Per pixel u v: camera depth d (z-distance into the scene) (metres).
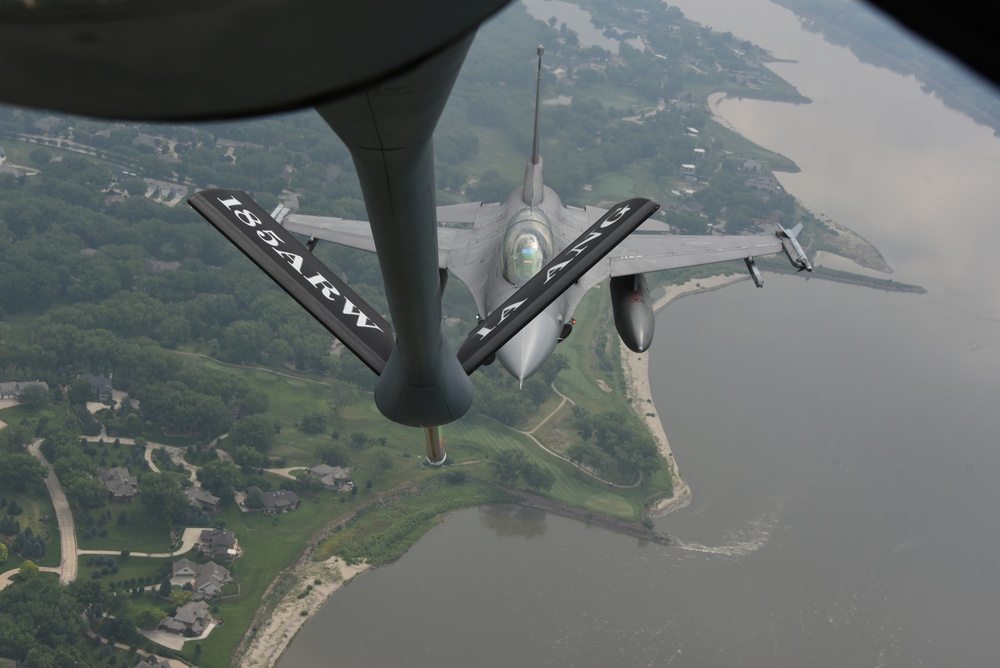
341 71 5.30
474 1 5.25
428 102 7.98
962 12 3.38
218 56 4.88
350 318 17.05
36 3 4.39
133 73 4.88
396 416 16.59
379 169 9.22
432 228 11.05
